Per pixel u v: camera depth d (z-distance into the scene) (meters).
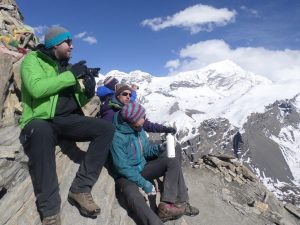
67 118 1.84
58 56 1.88
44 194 1.66
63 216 1.76
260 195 3.09
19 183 1.82
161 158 2.22
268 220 2.72
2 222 1.56
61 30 1.84
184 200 2.16
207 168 3.26
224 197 2.86
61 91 1.85
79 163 2.14
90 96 1.96
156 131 2.49
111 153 2.05
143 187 2.04
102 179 2.11
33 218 1.67
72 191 1.83
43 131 1.68
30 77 1.71
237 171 3.30
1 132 2.12
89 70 1.93
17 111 2.34
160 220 1.91
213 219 2.52
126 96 2.35
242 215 2.68
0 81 2.23
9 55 2.29
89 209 1.78
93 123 1.84
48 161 1.68
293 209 3.07
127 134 2.08
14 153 1.91
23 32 3.59
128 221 1.99
